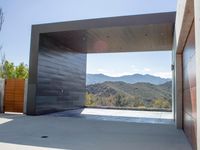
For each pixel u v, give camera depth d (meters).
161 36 9.21
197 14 2.62
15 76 20.00
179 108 6.61
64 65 11.64
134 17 7.86
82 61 14.10
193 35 4.19
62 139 4.95
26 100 9.80
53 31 8.98
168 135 5.55
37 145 4.39
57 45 10.84
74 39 10.12
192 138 4.36
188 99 5.16
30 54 9.34
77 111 11.70
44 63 9.73
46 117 8.73
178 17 5.39
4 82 10.21
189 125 4.89
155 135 5.53
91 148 4.27
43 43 9.58
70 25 8.67
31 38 9.38
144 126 6.90
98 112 11.38
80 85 13.84
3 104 10.13
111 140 4.94
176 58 6.80
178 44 5.83
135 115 10.16
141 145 4.54
